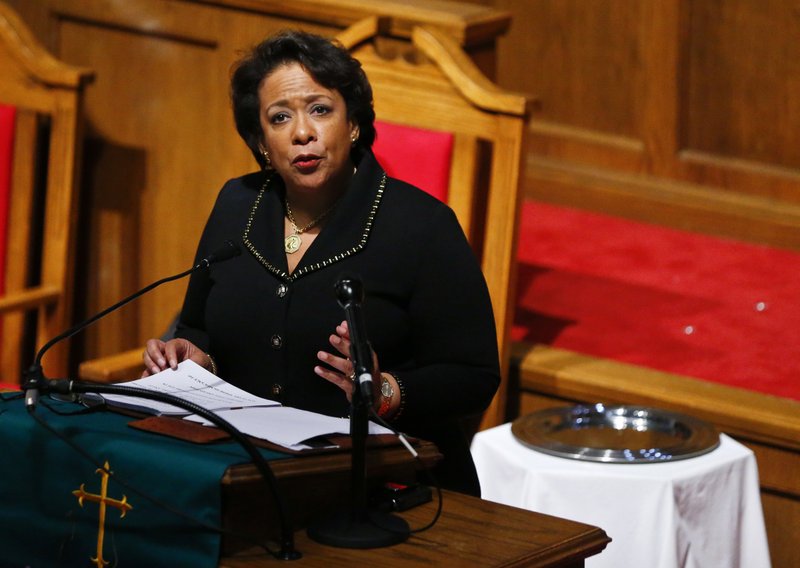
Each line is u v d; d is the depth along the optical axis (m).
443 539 7.15
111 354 15.49
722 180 19.05
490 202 11.98
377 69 12.36
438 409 8.96
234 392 8.16
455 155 12.00
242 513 6.91
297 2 13.77
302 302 9.09
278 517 7.11
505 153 11.83
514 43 20.50
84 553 7.19
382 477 7.74
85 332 15.55
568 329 15.12
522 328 15.16
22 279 14.15
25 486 7.41
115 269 15.33
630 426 11.36
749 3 18.44
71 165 14.05
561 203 20.16
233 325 9.30
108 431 7.30
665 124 19.33
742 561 10.84
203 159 14.72
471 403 9.09
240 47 14.30
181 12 14.55
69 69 13.91
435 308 9.15
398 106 12.26
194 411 7.20
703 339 14.88
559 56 20.14
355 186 9.20
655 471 10.30
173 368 8.48
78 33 15.20
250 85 9.09
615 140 19.88
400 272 9.13
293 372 9.13
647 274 17.33
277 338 9.12
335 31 13.72
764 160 18.81
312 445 7.35
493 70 13.61
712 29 18.77
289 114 8.91
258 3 14.03
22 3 15.38
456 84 11.93
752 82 18.66
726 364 14.06
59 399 7.98
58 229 14.17
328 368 9.05
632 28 19.38
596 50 19.80
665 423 11.31
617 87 19.73
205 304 9.89
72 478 7.23
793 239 18.31
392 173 12.12
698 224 19.02
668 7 18.89
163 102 14.85
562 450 10.61
